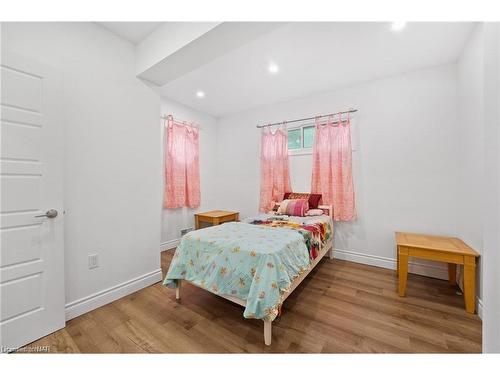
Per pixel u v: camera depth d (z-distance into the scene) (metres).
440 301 1.97
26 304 1.45
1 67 1.37
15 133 1.42
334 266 2.79
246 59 2.34
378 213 2.80
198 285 1.77
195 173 3.89
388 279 2.42
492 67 0.82
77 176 1.79
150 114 2.38
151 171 2.38
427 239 2.25
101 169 1.95
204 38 1.66
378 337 1.51
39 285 1.51
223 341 1.48
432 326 1.62
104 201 1.97
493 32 0.82
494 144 0.81
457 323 1.66
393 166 2.70
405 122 2.62
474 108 1.92
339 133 2.99
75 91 1.78
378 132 2.78
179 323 1.68
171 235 3.59
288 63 2.42
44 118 1.54
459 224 2.31
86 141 1.85
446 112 2.40
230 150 4.27
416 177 2.56
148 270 2.34
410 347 1.41
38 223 1.51
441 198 2.43
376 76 2.71
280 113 3.62
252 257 1.55
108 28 2.00
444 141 2.41
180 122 3.67
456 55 2.24
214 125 4.41
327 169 3.09
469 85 2.02
